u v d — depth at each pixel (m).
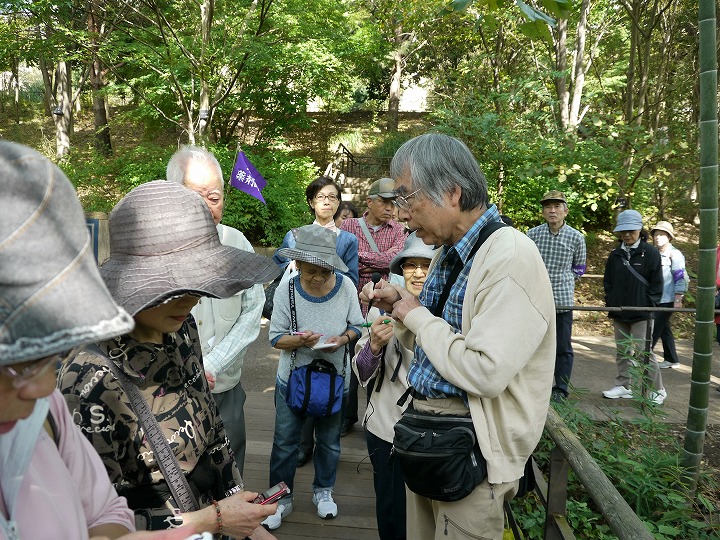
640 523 1.40
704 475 3.58
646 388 4.20
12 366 0.66
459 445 1.64
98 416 1.16
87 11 9.99
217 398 2.59
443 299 1.83
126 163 11.18
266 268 1.32
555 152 9.29
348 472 3.58
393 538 2.61
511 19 11.33
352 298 3.11
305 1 11.07
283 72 12.46
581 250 5.57
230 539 1.44
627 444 3.86
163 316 1.24
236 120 14.54
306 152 17.56
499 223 1.73
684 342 8.15
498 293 1.57
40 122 19.44
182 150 2.36
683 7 11.97
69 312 0.62
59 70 14.52
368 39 14.20
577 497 3.41
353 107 24.89
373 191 4.38
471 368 1.55
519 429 1.66
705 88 3.15
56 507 0.82
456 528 1.71
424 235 1.81
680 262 6.41
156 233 1.25
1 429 0.77
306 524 3.01
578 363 6.83
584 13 10.66
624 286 5.42
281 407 3.00
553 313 1.67
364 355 2.55
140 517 1.23
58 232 0.65
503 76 12.92
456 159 1.71
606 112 13.09
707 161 3.17
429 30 15.56
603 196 10.63
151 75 10.89
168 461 1.25
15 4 9.23
